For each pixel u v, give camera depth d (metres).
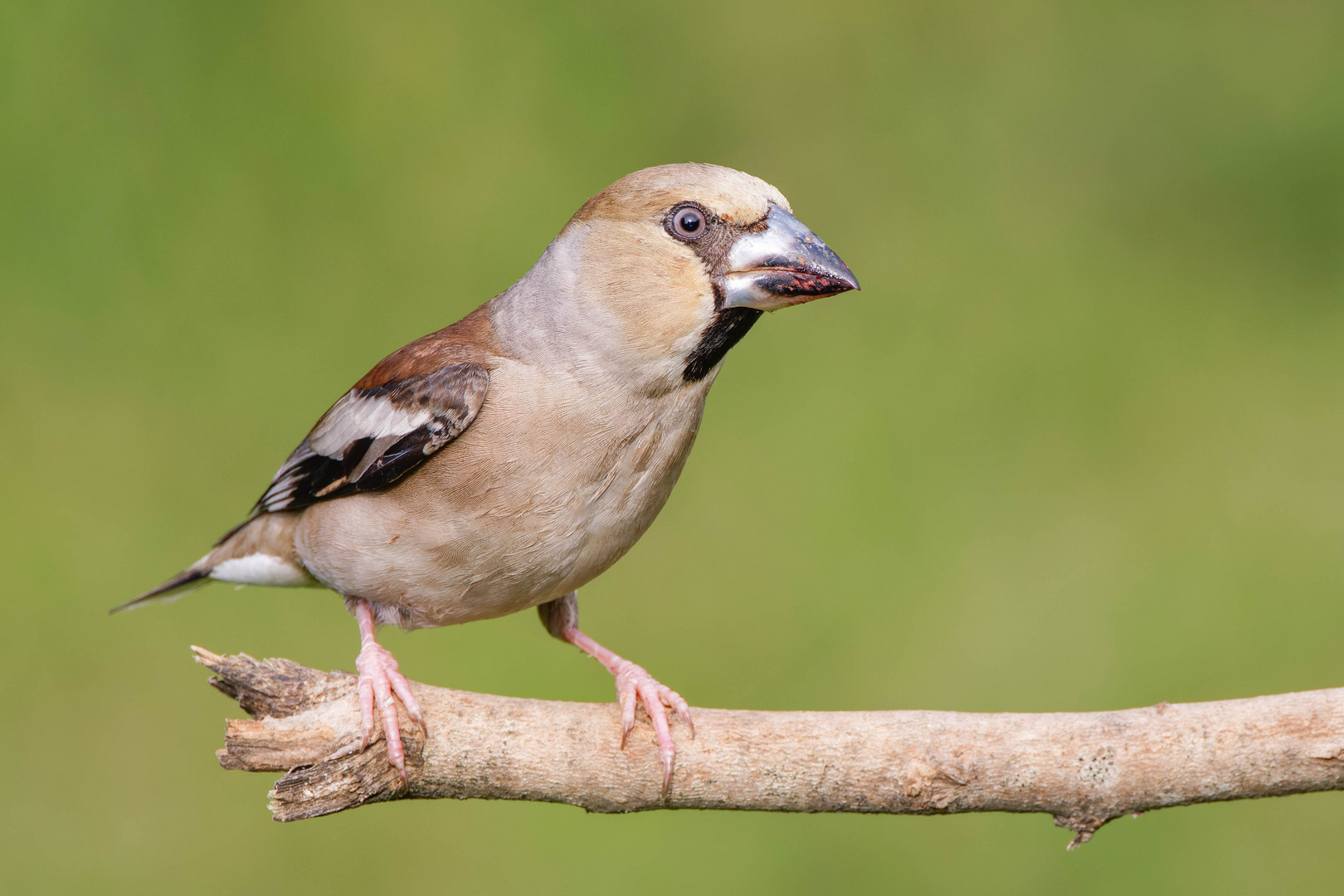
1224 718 6.16
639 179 7.12
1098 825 6.30
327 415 7.75
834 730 6.47
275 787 6.24
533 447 7.02
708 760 6.51
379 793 6.39
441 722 6.50
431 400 7.05
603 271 7.05
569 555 7.24
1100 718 6.29
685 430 7.24
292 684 6.52
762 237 6.95
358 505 7.28
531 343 7.22
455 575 7.25
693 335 6.98
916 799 6.35
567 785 6.54
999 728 6.35
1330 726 6.06
